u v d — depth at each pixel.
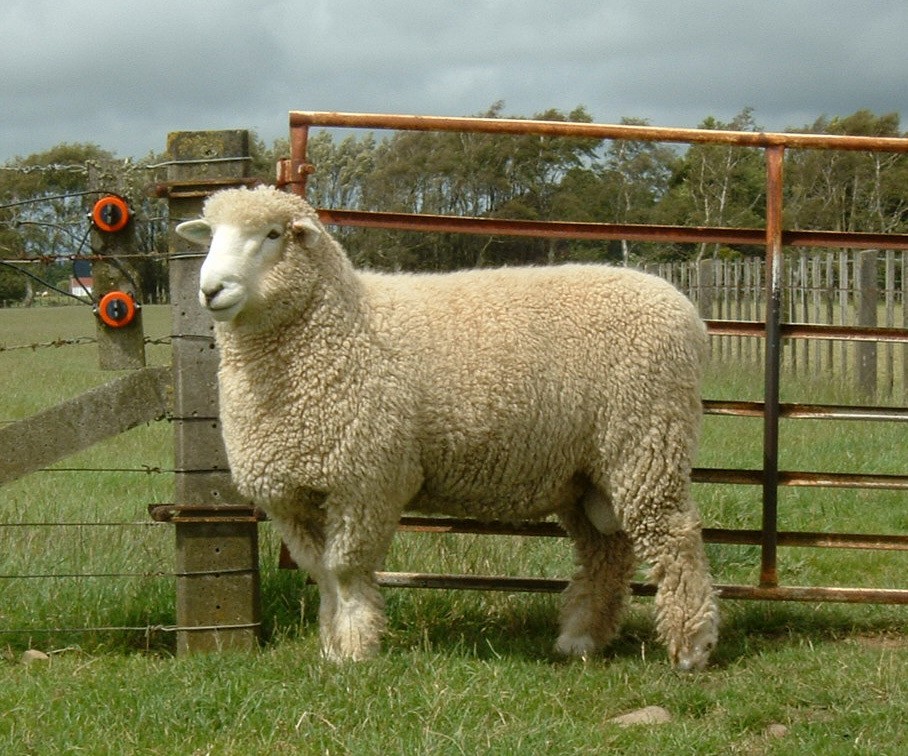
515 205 21.11
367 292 4.64
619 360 4.64
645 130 5.06
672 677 4.53
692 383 4.75
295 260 4.42
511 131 5.02
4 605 5.40
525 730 3.76
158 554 6.02
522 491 4.75
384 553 4.66
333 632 4.73
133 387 4.91
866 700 4.11
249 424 4.48
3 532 6.50
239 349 4.49
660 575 4.72
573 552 6.28
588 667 4.68
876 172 28.75
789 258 17.14
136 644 5.19
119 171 4.91
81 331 29.48
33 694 4.22
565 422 4.64
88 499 8.16
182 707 3.98
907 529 7.36
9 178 19.70
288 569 5.48
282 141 21.38
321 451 4.43
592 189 24.67
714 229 5.27
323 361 4.43
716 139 5.09
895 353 15.83
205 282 4.26
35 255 4.98
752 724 3.99
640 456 4.65
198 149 4.89
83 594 5.44
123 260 4.88
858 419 5.21
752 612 5.53
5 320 35.41
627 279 4.79
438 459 4.64
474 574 5.76
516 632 5.33
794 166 29.75
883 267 18.39
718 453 9.22
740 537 5.25
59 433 4.84
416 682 4.24
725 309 17.33
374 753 3.56
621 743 3.79
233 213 4.39
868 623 5.43
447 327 4.61
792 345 15.37
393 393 4.47
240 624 5.03
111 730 3.83
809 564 6.62
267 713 3.93
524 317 4.66
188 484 4.96
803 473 5.23
